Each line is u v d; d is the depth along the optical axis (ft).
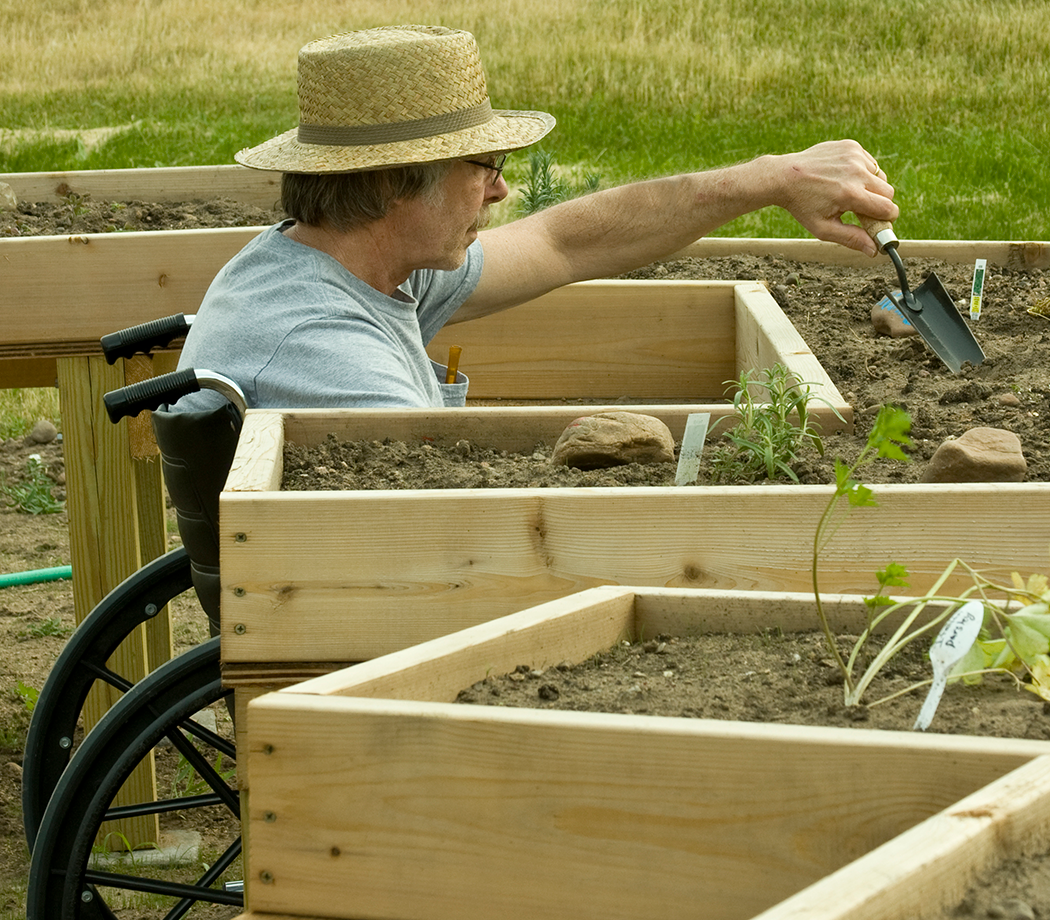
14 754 14.99
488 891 4.53
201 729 9.96
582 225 11.08
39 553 20.81
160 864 13.16
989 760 4.04
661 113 41.96
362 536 6.30
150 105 49.39
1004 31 47.11
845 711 4.76
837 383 10.21
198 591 8.09
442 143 8.66
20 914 12.07
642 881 4.38
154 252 12.31
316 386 8.18
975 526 6.31
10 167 37.42
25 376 13.78
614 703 4.98
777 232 26.37
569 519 6.35
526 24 55.47
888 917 3.33
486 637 5.22
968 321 11.80
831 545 6.36
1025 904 3.44
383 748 4.52
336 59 8.66
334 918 4.69
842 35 49.03
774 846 4.25
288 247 8.96
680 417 8.24
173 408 8.41
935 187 30.50
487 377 12.66
